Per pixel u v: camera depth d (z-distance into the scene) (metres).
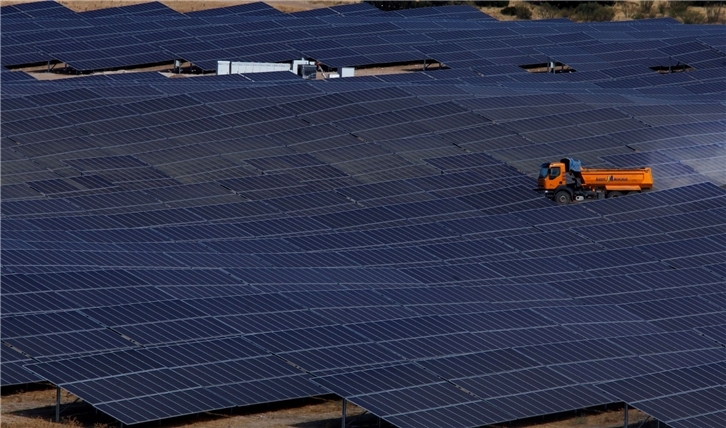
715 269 101.19
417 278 96.56
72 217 108.94
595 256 103.19
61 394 77.88
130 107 140.88
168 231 106.81
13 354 73.75
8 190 115.88
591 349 82.31
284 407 78.44
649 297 94.00
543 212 115.31
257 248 103.06
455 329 83.50
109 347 76.06
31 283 82.38
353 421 76.81
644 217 114.19
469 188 123.25
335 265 99.25
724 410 76.12
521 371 78.12
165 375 73.81
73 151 128.25
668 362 81.62
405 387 74.50
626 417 76.12
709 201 117.88
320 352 78.50
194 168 126.12
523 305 90.69
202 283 88.38
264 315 83.25
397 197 120.88
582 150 136.38
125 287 84.62
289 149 132.62
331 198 119.62
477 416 72.69
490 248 105.25
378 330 82.38
